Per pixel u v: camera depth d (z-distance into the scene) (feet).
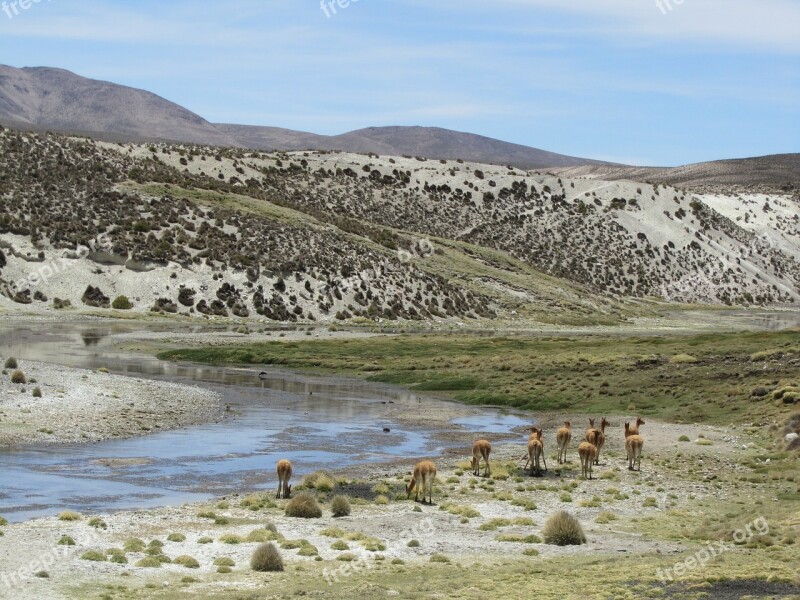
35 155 444.96
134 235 395.34
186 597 56.39
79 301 349.82
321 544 74.23
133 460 109.81
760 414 154.92
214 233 418.72
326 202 654.53
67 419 131.75
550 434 147.64
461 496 97.81
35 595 55.21
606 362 219.82
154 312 355.77
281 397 180.24
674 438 139.64
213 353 247.50
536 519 87.15
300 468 111.14
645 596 57.57
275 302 385.29
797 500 96.12
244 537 74.74
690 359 212.64
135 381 178.50
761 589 59.62
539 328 429.38
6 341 251.39
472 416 167.43
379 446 130.21
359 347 273.95
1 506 83.66
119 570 63.00
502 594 57.98
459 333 368.27
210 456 115.24
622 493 100.78
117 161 499.10
